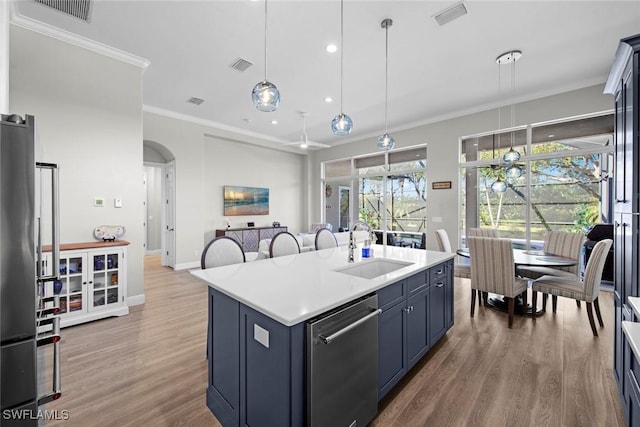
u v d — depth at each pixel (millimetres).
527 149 4750
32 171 978
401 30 2920
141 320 3135
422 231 6293
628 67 1645
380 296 1755
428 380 2059
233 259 2471
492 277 3057
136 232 3609
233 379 1576
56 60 3037
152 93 4574
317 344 1288
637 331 1109
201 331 2859
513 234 4996
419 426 1627
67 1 2547
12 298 948
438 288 2539
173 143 5629
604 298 3836
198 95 4652
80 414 1704
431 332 2402
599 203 4320
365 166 7457
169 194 6047
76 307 3006
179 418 1693
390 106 5086
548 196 4684
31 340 988
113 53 3342
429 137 5871
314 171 8523
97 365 2236
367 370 1589
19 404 972
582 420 1664
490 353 2426
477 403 1815
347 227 7805
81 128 3197
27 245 969
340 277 1880
